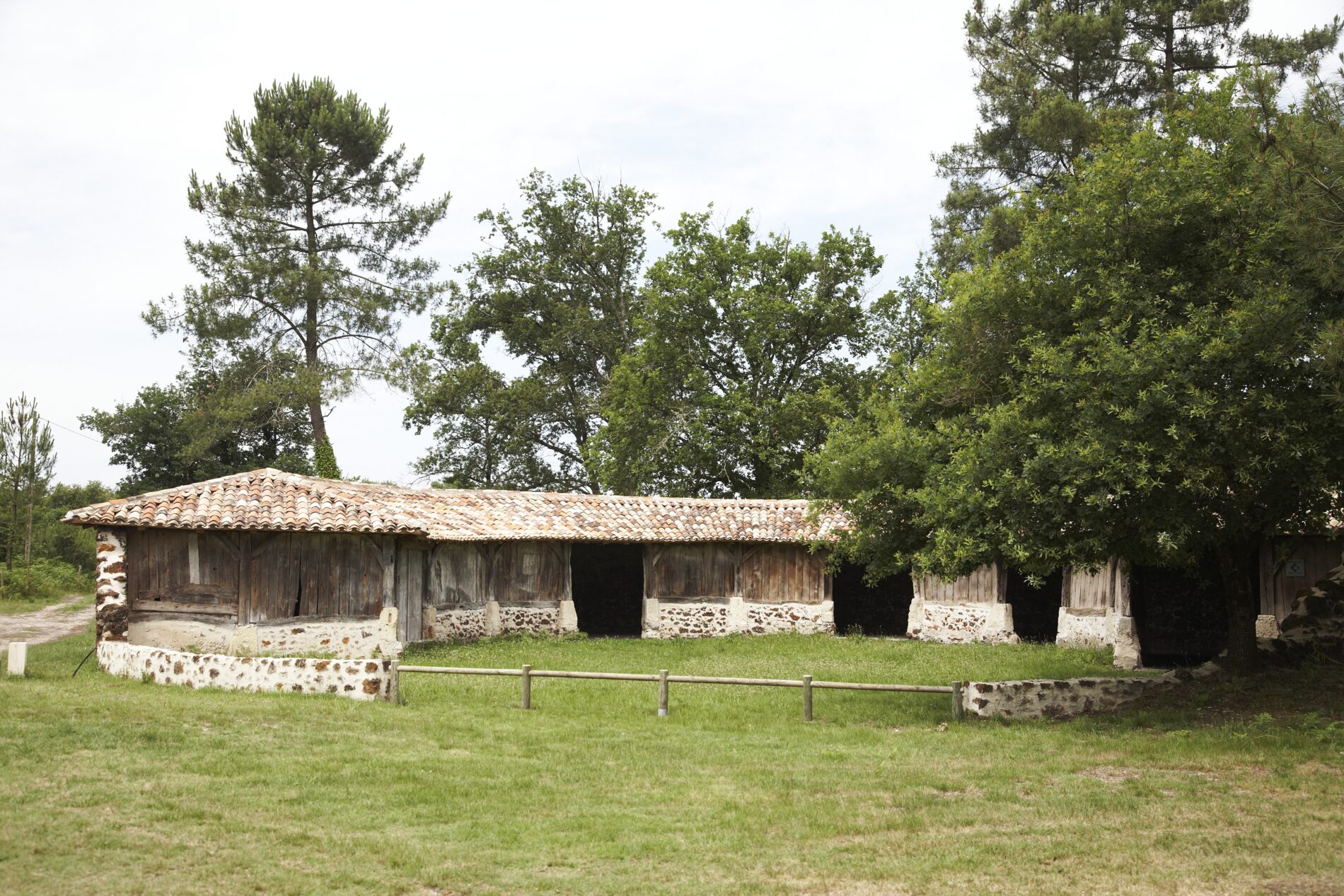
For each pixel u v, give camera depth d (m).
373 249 42.88
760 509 27.47
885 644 24.11
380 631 19.48
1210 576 24.66
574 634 25.48
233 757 10.84
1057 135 27.30
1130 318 13.42
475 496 25.42
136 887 7.47
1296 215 11.07
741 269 36.06
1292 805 9.66
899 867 8.18
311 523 18.33
